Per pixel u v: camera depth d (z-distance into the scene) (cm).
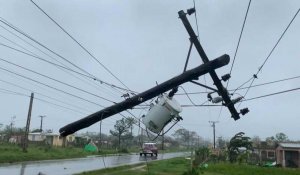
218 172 3556
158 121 866
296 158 5816
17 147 5656
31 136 8769
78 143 8762
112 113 956
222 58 892
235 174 3500
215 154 5650
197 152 5053
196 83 933
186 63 911
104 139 10775
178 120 893
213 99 1019
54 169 2989
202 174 3128
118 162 4125
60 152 5359
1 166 3048
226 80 951
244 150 5722
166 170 3061
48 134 8731
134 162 4131
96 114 958
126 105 938
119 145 8662
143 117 898
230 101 1023
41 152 4900
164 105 860
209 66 895
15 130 9169
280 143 6253
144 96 918
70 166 3359
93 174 2509
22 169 2881
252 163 5488
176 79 902
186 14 888
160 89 908
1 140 7888
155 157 5656
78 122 968
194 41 893
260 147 7025
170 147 12275
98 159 4731
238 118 1068
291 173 3806
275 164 5622
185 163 4106
